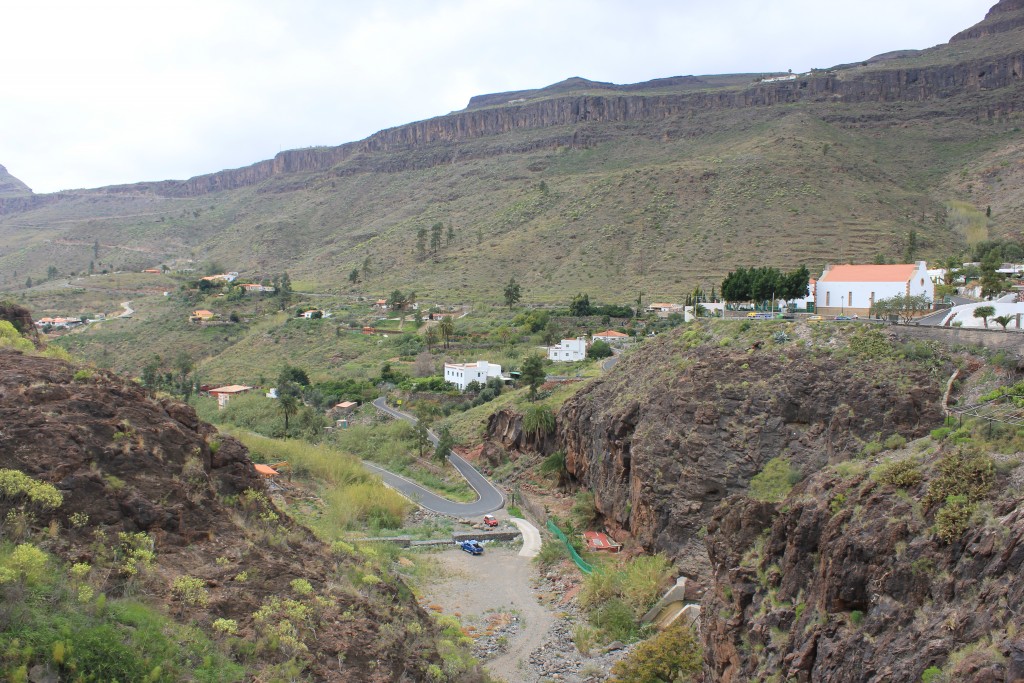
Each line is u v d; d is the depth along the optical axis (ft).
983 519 76.69
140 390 99.25
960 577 74.54
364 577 102.89
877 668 75.72
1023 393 120.67
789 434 153.58
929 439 108.58
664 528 163.43
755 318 198.18
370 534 193.67
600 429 207.62
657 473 167.43
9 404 83.25
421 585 164.86
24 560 67.97
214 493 93.86
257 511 99.25
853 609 84.99
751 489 146.72
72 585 70.38
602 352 369.09
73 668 63.72
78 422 85.25
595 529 202.39
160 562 80.64
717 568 112.78
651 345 218.79
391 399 367.45
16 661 61.11
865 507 90.99
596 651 135.95
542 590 166.81
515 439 278.26
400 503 217.56
